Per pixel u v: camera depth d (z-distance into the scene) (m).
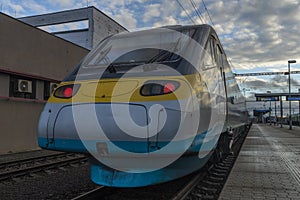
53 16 27.00
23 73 14.00
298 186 5.37
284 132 30.70
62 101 4.15
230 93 7.66
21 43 14.01
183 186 5.42
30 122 14.45
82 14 25.89
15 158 11.64
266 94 53.31
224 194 4.86
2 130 12.90
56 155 11.77
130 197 4.97
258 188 5.23
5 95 13.18
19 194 5.90
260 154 10.33
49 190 6.15
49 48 15.79
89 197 4.75
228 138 7.36
